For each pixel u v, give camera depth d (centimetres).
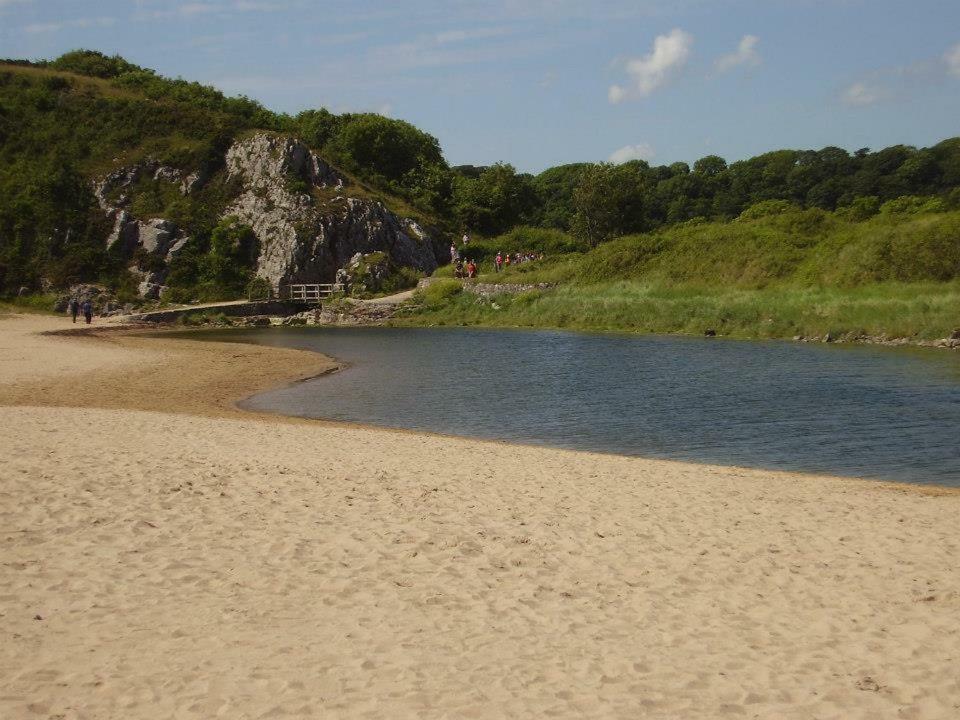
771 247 5706
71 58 9675
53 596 841
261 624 796
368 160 9862
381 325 6153
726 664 726
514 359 3659
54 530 1037
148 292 6931
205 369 3300
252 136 8281
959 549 1070
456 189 10156
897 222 5544
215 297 7038
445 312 6162
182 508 1161
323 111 10594
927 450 1795
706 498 1346
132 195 7675
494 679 689
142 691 652
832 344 3934
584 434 2052
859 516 1245
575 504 1279
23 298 6531
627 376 3027
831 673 709
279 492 1273
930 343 3738
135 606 827
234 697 645
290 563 966
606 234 9038
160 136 8262
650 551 1048
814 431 2012
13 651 714
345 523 1130
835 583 941
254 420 2191
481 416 2319
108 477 1291
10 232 7012
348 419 2295
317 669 701
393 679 686
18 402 2352
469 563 987
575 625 813
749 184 13362
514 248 8756
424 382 3000
